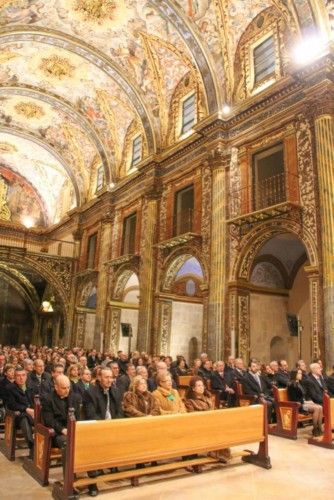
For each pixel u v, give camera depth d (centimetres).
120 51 1753
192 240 1509
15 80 2039
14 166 2988
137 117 1888
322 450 705
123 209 2083
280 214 1185
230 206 1375
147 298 1673
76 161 2545
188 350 1877
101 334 2016
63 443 545
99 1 1550
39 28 1667
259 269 1448
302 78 1159
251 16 1404
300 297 1481
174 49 1608
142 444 491
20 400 688
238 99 1428
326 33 1105
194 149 1597
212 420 555
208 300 1370
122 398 644
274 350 1430
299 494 493
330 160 1068
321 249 1056
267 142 1290
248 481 537
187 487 512
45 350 1738
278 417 832
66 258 2511
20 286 3094
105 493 488
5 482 530
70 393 600
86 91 2062
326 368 974
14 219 2970
